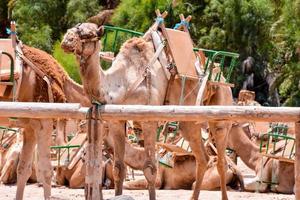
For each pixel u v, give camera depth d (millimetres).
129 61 14805
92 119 11656
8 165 21656
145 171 14289
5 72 14445
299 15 42438
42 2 49094
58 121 17203
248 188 20797
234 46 44438
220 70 16406
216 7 44094
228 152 22828
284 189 20578
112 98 14352
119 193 14695
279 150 21062
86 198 11641
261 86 45656
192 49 15938
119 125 14617
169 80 15258
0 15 52562
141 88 14719
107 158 20562
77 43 12227
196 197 16469
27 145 14586
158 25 15539
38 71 14531
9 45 14695
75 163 20891
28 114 11742
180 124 16375
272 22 43938
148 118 11594
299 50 42656
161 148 20828
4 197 18031
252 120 11508
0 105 11773
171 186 20766
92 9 49188
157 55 15086
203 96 15773
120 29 15812
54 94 14617
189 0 46062
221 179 16594
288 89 43438
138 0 45000
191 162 20578
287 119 11445
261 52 44312
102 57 15641
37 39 47094
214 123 16469
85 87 12539
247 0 43906
